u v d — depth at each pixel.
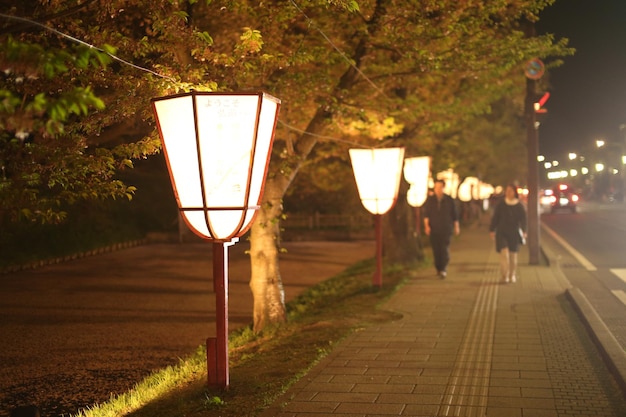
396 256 18.62
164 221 33.56
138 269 20.27
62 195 5.43
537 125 17.55
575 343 8.49
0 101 3.29
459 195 38.69
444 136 24.55
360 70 11.41
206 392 6.56
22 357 9.19
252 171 6.19
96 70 5.59
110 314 12.56
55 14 5.26
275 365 7.74
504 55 12.38
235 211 6.22
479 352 8.05
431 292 13.07
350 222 35.84
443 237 15.27
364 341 8.76
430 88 16.47
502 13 12.92
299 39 10.48
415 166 18.12
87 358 9.13
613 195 76.44
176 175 6.26
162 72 6.38
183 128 6.10
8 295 15.02
